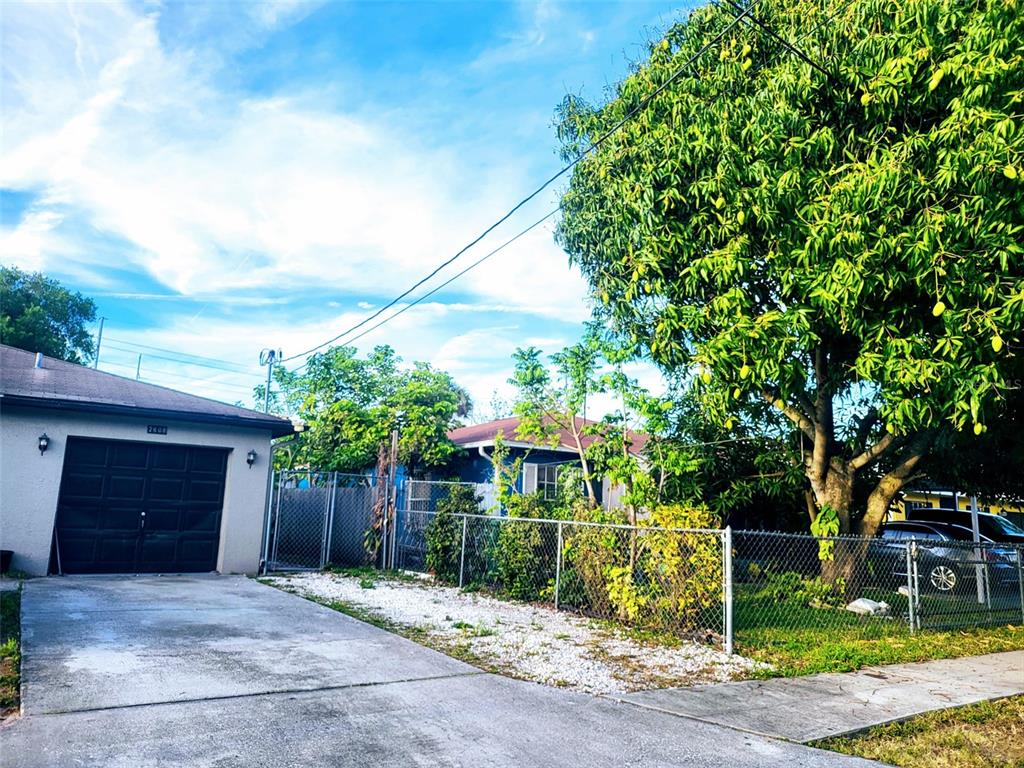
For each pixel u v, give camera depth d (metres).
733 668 6.65
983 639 9.08
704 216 9.61
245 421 12.30
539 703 5.27
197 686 5.16
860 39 8.77
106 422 11.27
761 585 10.93
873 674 6.71
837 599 10.62
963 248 7.45
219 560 12.16
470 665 6.33
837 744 4.61
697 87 10.14
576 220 11.62
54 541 10.77
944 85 8.05
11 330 30.12
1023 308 7.02
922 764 4.31
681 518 8.75
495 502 14.07
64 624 7.10
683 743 4.50
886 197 7.74
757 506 15.23
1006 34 7.20
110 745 3.94
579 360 11.92
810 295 8.50
